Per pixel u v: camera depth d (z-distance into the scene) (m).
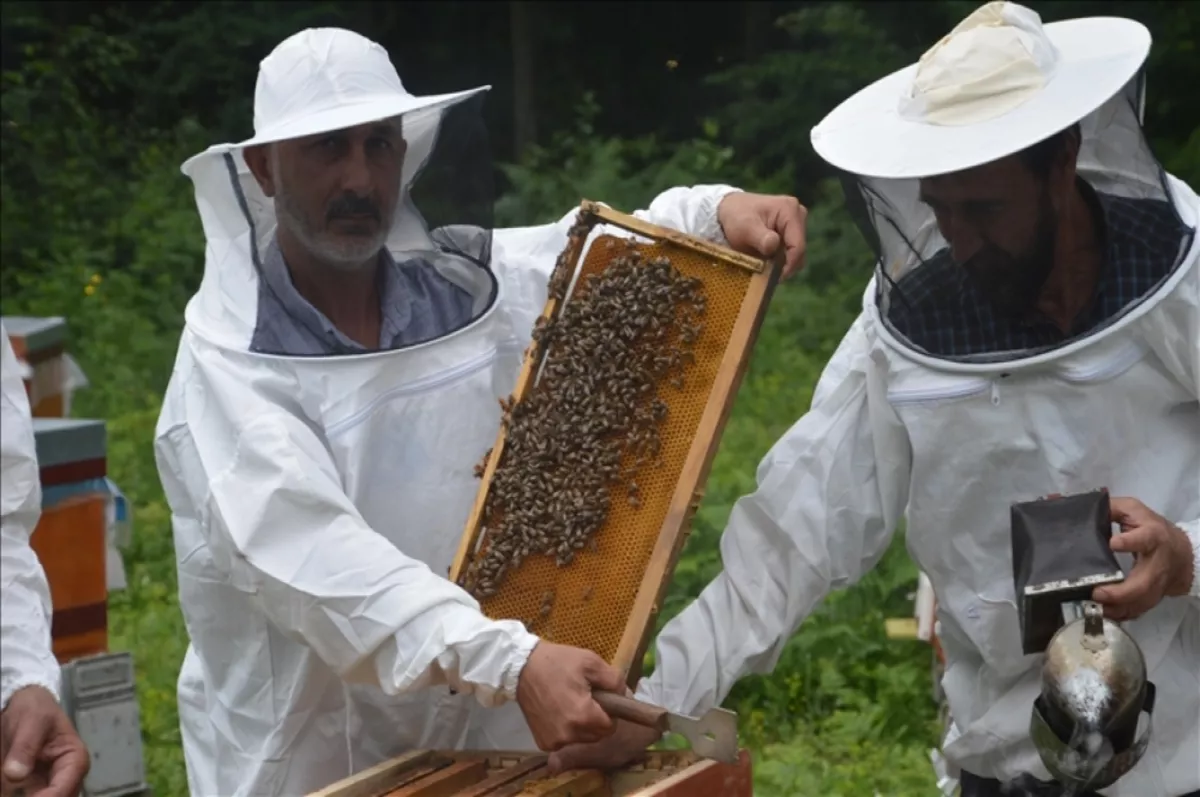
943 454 3.37
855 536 3.64
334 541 3.19
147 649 7.38
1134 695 2.69
